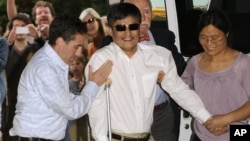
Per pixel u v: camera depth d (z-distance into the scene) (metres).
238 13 7.45
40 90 5.68
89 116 6.01
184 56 7.45
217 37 6.03
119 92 5.91
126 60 5.96
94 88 5.83
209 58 6.26
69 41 5.71
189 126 7.17
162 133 7.21
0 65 8.33
